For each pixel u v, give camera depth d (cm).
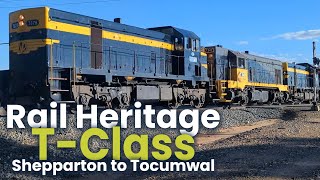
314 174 823
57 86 1664
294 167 898
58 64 1680
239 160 1005
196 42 2569
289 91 4053
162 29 2498
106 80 1848
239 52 3186
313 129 1659
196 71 2570
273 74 3741
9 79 1709
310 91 4616
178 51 2438
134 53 2095
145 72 2152
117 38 1994
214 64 2812
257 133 1555
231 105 2938
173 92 2303
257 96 3253
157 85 2205
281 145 1220
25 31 1670
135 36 2119
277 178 798
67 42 1728
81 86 1717
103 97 1805
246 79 3142
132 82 2038
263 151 1123
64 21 1725
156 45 2269
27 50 1662
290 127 1744
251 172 856
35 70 1645
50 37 1652
